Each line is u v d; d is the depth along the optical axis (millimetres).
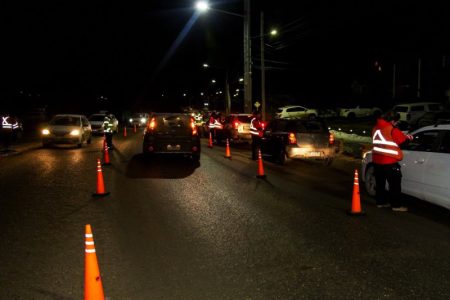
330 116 48094
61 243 6668
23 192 10609
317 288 4996
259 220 7988
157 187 11297
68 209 8844
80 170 14406
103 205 9203
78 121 23328
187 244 6602
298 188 11164
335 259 5938
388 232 7203
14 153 19906
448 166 7855
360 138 25922
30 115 55594
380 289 4965
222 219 8055
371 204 9258
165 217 8211
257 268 5621
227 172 14000
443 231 7258
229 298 4754
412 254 6125
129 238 6902
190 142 15836
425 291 4906
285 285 5086
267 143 16734
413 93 49625
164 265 5742
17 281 5246
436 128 8531
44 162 16578
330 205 9195
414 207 8938
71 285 5125
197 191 10758
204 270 5562
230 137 24703
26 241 6770
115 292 4918
